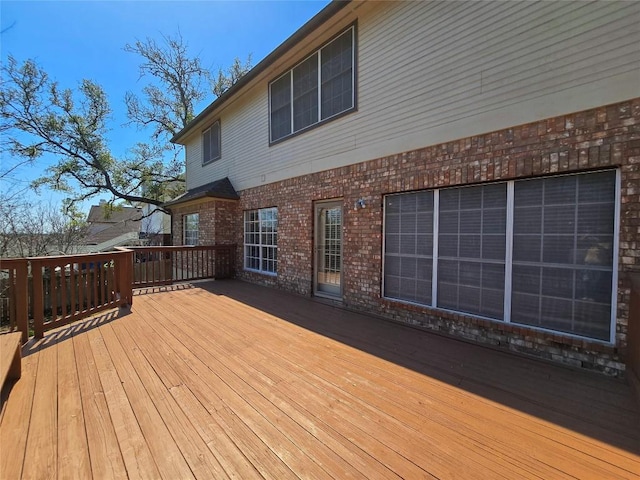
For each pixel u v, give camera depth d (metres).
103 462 1.86
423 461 1.88
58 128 13.70
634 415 2.36
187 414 2.36
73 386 2.78
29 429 2.16
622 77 2.93
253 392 2.69
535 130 3.45
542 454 1.93
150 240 16.73
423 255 4.56
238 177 9.04
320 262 6.47
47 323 4.17
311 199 6.41
